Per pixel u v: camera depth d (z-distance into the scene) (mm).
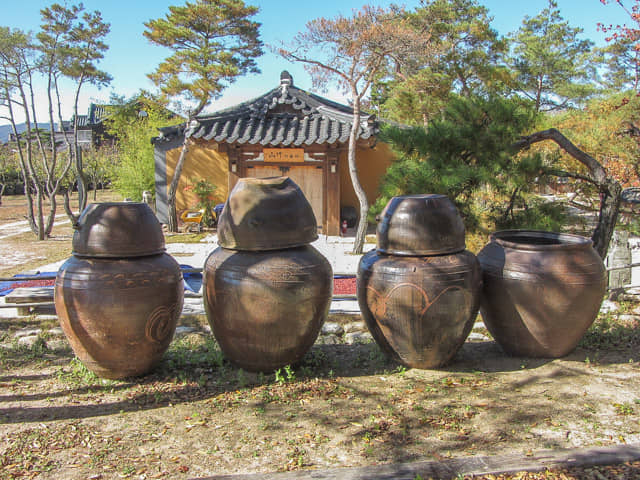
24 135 24531
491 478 2939
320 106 14984
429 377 4426
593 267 4434
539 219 6621
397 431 3518
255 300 4055
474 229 6812
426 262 4266
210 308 4305
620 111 13039
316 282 4211
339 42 10344
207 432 3541
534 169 6371
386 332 4445
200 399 4066
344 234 14664
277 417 3752
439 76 18859
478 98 6949
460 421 3643
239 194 4250
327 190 14359
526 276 4395
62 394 4176
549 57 29828
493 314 4680
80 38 13625
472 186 6672
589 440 3348
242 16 14891
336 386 4293
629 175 12422
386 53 10555
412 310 4234
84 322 4027
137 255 4141
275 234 4145
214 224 15898
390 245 4406
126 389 4250
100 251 4055
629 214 9852
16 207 24266
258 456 3229
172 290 4293
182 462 3168
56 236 14562
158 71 14562
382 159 16688
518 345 4711
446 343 4398
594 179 6672
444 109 7270
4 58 12797
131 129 22641
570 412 3732
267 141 13609
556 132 6727
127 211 4160
